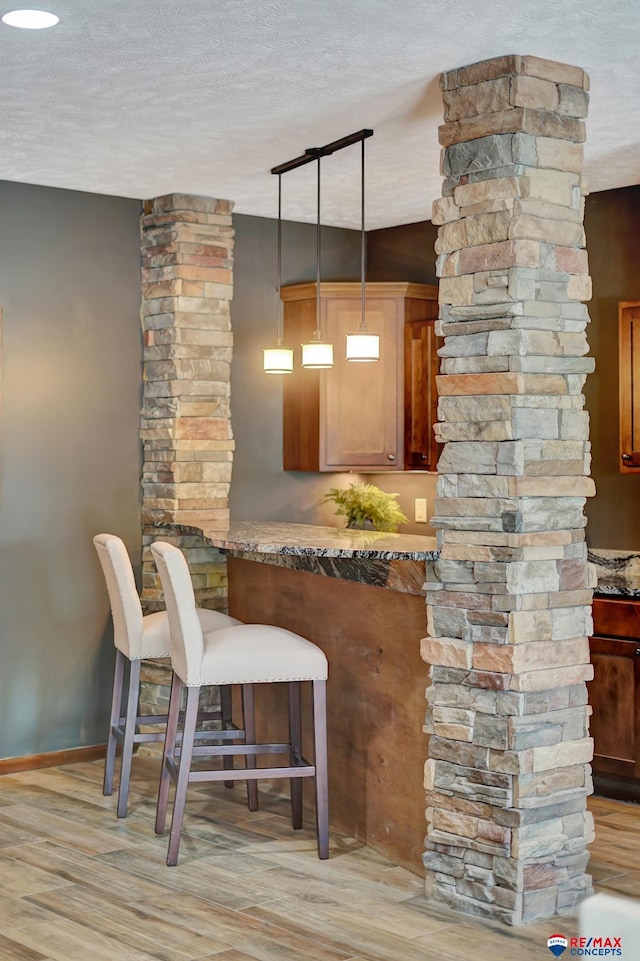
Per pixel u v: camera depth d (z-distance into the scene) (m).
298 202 5.66
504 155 3.47
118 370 5.53
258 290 6.05
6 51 3.50
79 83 3.81
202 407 5.50
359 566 3.99
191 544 5.41
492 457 3.49
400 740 3.98
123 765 4.52
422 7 3.12
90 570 5.45
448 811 3.61
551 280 3.51
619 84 3.77
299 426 6.09
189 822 4.48
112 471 5.52
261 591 5.03
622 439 5.08
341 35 3.34
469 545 3.53
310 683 4.64
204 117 4.21
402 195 5.53
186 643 3.92
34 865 3.98
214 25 3.27
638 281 5.27
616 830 4.48
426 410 6.03
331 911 3.57
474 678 3.52
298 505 6.25
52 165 4.91
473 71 3.57
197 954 3.25
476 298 3.54
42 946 3.30
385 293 6.02
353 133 4.43
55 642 5.34
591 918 1.56
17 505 5.22
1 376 5.16
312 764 4.61
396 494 6.19
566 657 3.55
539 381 3.49
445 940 3.35
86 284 5.42
